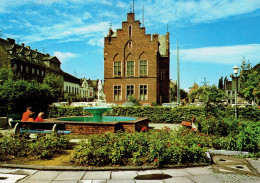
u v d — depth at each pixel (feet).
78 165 20.15
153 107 60.03
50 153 23.35
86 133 35.53
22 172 18.75
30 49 178.81
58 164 20.49
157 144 21.48
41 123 30.30
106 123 34.73
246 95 97.45
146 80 103.35
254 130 28.58
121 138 23.58
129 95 104.63
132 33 105.09
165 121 58.95
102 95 55.77
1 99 58.49
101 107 41.86
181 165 20.38
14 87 58.65
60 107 65.00
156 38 103.55
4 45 143.84
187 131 30.35
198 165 20.80
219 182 16.85
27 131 29.63
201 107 57.06
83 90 273.54
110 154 20.35
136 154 20.97
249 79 96.58
